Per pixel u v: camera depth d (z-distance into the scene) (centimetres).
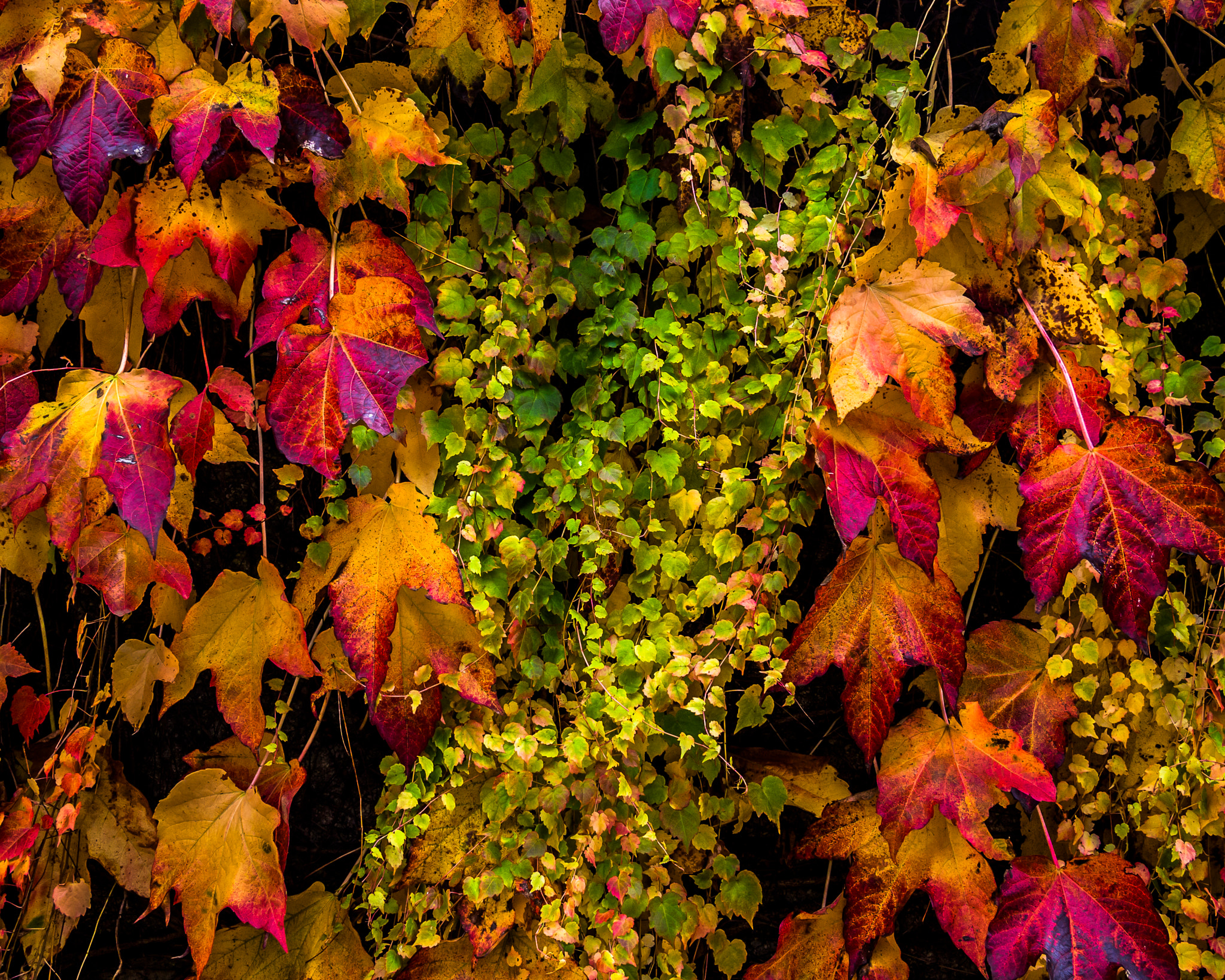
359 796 155
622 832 148
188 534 152
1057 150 148
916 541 147
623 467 150
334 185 144
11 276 145
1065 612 154
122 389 144
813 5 148
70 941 155
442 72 150
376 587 147
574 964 149
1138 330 152
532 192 150
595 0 148
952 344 145
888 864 151
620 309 149
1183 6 148
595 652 149
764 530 149
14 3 141
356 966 150
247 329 154
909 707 157
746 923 157
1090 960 147
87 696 154
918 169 146
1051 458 148
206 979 149
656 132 150
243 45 144
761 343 149
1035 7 148
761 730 156
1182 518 146
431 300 147
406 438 148
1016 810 157
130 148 142
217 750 149
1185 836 152
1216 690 153
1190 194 155
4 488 142
